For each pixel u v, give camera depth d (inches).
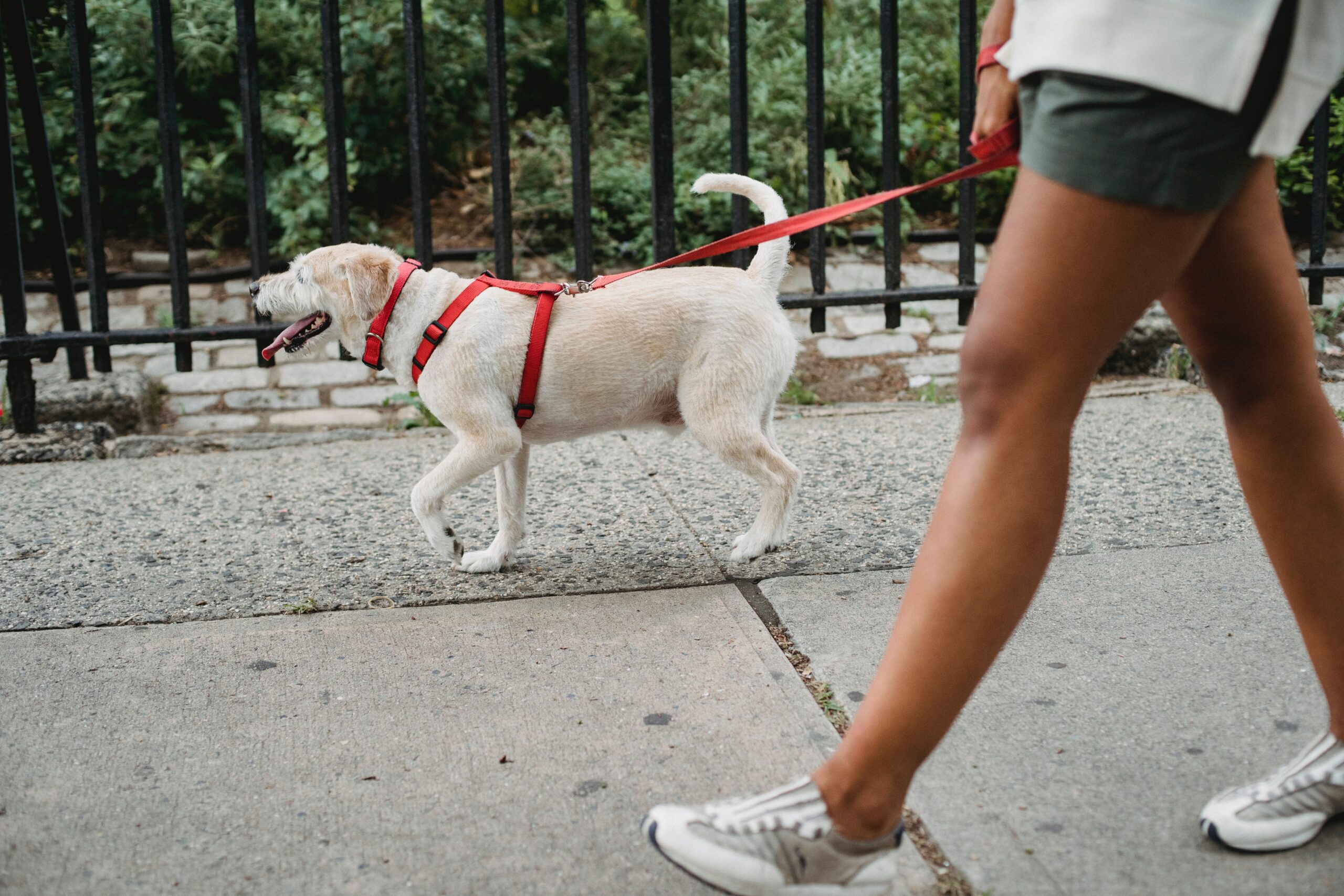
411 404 198.1
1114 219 54.6
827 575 113.0
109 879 69.6
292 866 70.6
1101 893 65.0
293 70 263.7
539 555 121.5
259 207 161.5
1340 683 68.7
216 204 254.2
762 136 252.7
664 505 135.3
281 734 85.9
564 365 109.0
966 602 58.4
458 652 98.7
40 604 110.3
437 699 90.7
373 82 257.4
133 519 135.1
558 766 80.7
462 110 273.1
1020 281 56.8
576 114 160.7
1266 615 98.8
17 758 83.0
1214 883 65.3
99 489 147.3
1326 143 173.0
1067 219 55.1
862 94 260.5
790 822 61.6
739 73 159.9
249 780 79.9
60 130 248.2
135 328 221.1
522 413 110.6
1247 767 76.6
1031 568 58.9
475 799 77.0
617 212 256.5
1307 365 65.9
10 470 157.8
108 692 92.7
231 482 149.3
